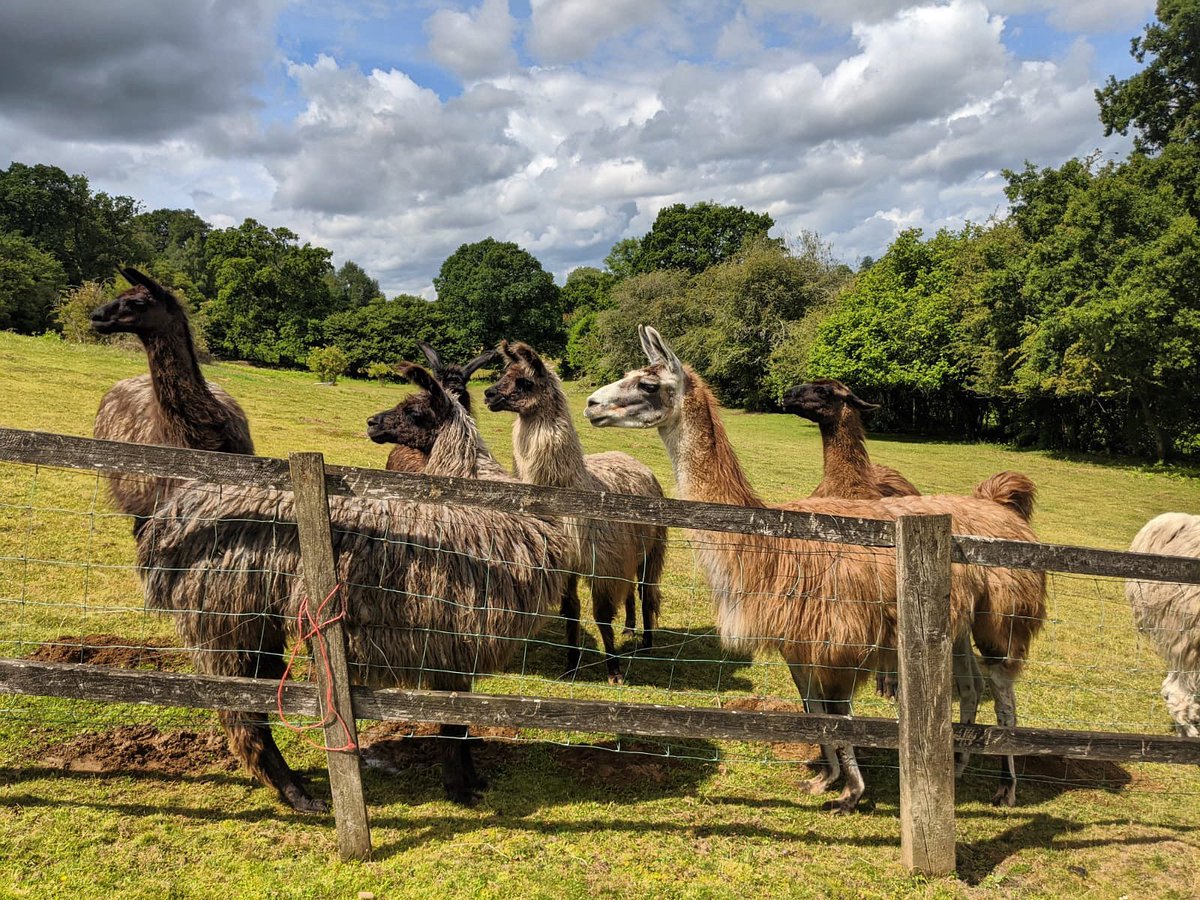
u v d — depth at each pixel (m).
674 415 4.01
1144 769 4.40
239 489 3.40
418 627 3.38
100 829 3.04
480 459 4.37
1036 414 27.20
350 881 2.84
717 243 56.81
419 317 55.47
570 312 79.12
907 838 3.07
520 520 3.82
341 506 3.41
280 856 2.97
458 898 2.79
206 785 3.46
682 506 2.93
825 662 3.57
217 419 4.28
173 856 2.92
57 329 32.97
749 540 3.59
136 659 4.57
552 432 5.23
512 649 3.71
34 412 10.76
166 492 3.76
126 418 5.47
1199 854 3.42
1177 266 18.27
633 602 6.49
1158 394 21.42
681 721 2.97
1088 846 3.47
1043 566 3.03
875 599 3.52
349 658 3.37
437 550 3.43
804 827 3.48
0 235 47.22
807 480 15.62
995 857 3.33
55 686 2.84
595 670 5.47
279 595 3.34
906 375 28.73
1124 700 5.47
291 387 23.69
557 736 4.32
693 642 6.29
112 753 3.63
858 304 31.89
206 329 47.34
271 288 53.97
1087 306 19.73
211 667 3.37
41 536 6.42
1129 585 4.61
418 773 3.77
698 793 3.77
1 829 2.96
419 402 4.81
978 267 28.86
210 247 56.94
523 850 3.13
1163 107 25.45
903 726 2.99
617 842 3.25
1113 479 19.86
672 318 41.09
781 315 38.22
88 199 57.19
